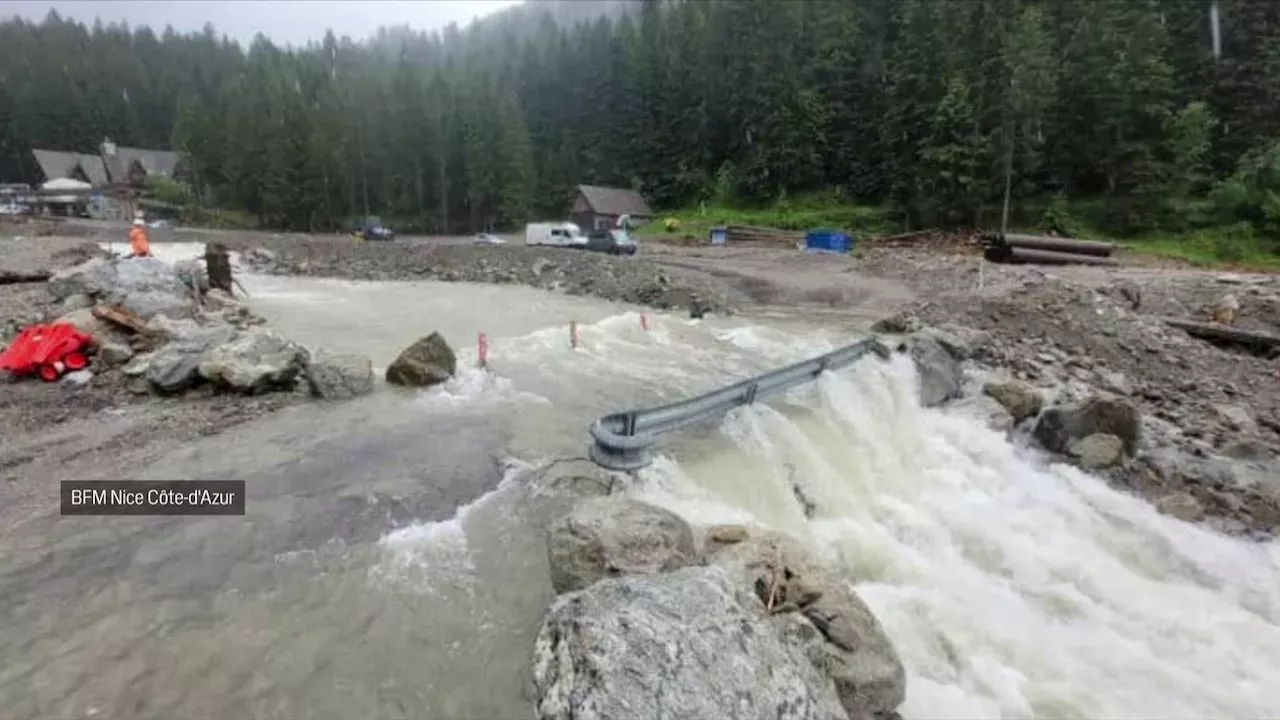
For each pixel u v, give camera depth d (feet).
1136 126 147.33
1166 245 130.82
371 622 17.83
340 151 243.19
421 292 84.38
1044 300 66.95
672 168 245.86
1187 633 24.30
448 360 40.09
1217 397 50.67
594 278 87.61
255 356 37.09
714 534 22.07
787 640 15.37
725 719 12.09
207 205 263.49
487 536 22.20
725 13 256.93
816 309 76.02
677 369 46.29
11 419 31.78
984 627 22.74
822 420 37.01
